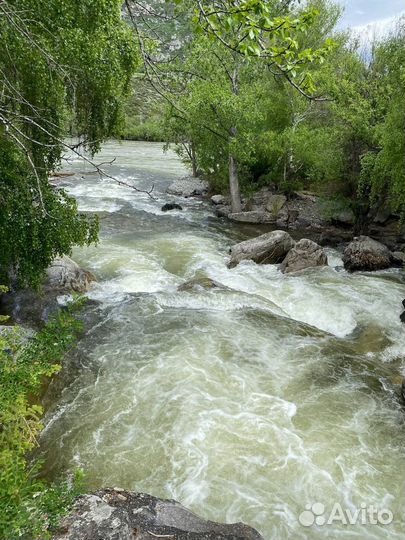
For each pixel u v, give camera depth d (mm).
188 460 6375
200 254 16469
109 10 10227
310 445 6707
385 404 7789
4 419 3918
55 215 8859
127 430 6977
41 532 3176
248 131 20750
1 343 4355
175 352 9141
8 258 8984
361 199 18750
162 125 25047
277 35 3568
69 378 8281
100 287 12711
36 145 9281
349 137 18125
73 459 6398
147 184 30781
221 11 3375
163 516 4332
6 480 3121
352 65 18266
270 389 8070
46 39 8727
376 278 14438
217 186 27750
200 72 19969
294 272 14609
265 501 5746
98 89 11016
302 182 26547
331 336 10344
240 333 10055
